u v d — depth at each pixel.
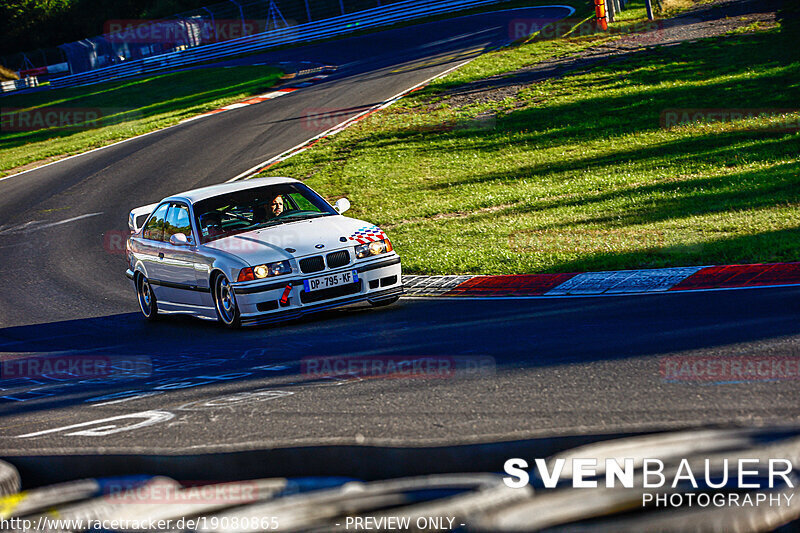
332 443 5.06
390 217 27.39
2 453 5.80
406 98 48.41
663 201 24.23
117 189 38.78
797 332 10.57
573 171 30.61
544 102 42.81
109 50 112.56
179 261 17.42
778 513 3.55
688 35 53.12
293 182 18.61
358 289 15.95
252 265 15.42
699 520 3.40
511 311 14.44
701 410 7.54
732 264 16.39
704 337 10.84
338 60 72.44
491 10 84.00
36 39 151.50
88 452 5.61
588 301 14.63
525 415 7.87
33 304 21.69
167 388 11.08
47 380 12.77
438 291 17.47
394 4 90.50
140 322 18.52
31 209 37.16
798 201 22.14
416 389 9.41
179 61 100.44
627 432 4.74
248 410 9.09
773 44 46.94
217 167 39.91
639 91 42.06
